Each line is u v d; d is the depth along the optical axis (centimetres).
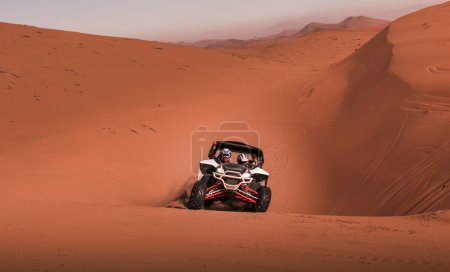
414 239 674
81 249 567
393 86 2478
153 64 5344
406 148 1900
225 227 749
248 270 488
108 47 5712
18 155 2403
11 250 552
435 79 2366
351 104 2731
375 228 758
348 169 2058
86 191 1994
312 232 719
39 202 962
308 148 2428
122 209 911
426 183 1560
